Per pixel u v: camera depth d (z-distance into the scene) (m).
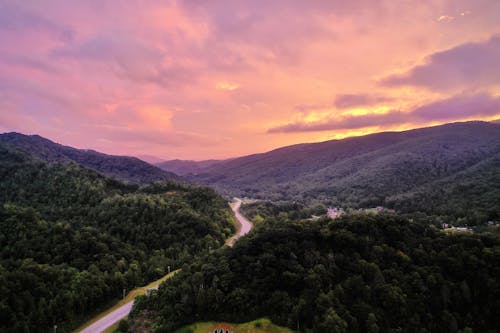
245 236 104.31
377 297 70.56
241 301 71.81
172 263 106.88
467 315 67.38
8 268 77.94
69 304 73.31
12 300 67.88
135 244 111.81
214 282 76.00
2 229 92.44
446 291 70.62
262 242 87.50
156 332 66.00
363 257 81.88
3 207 104.06
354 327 64.19
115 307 82.88
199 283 76.88
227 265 81.00
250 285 75.88
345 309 67.25
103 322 75.44
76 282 79.44
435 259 79.56
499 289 69.31
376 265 76.88
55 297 73.38
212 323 70.19
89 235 101.75
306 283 73.56
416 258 81.06
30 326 65.62
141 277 97.06
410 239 87.00
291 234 89.50
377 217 95.06
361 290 71.50
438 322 67.44
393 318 67.25
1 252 85.00
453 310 69.50
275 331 66.44
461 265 76.19
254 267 79.00
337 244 85.81
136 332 67.56
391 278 75.19
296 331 65.88
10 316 64.69
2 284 69.31
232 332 67.00
